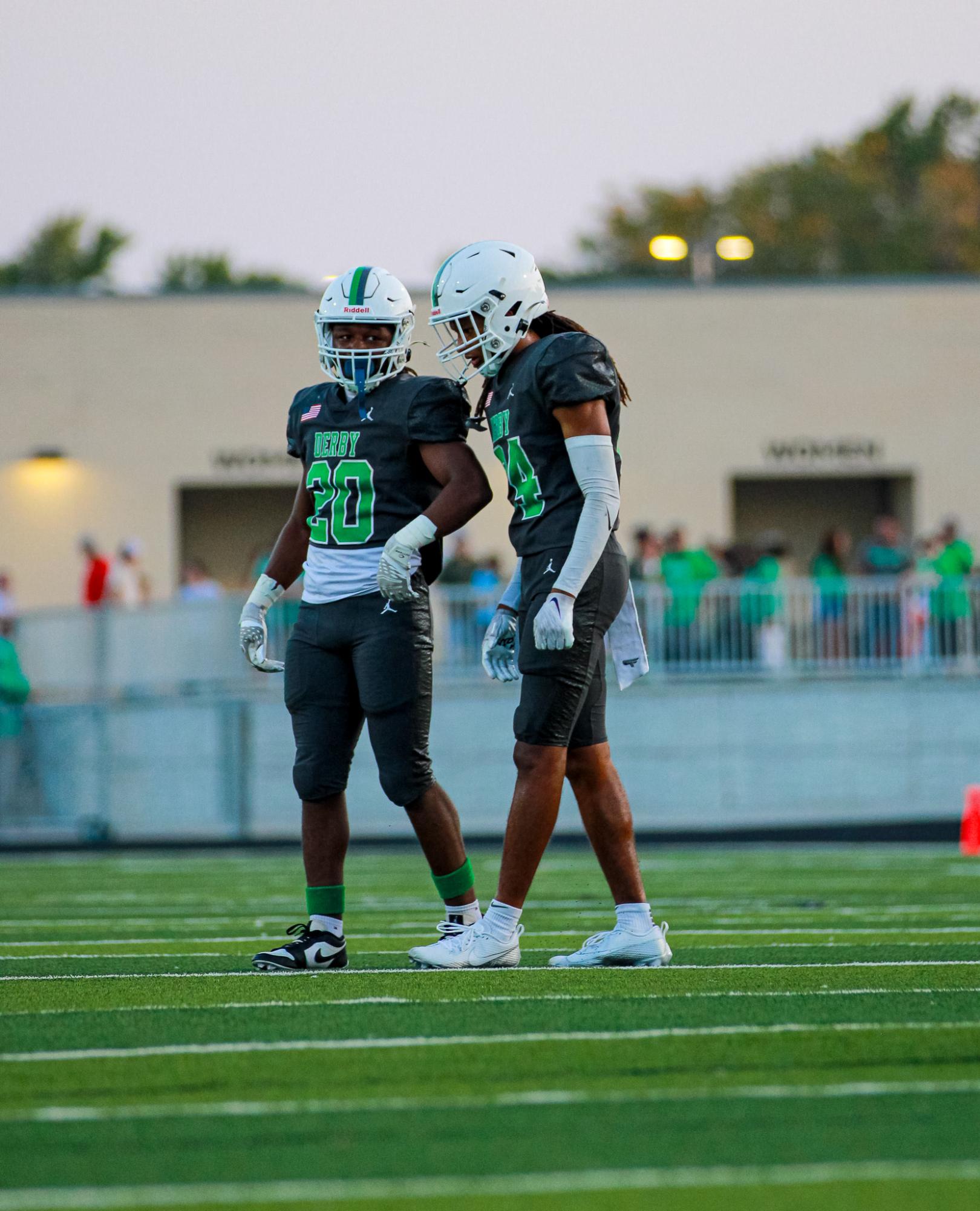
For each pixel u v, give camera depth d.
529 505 18.91
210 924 27.16
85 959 20.88
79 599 95.31
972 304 98.19
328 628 19.39
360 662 19.28
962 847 45.31
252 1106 12.32
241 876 39.78
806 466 98.00
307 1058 13.84
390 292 19.56
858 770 60.88
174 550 96.06
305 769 19.50
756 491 102.19
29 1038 14.74
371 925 26.12
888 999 16.53
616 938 19.31
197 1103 12.42
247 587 69.00
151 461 96.00
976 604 61.50
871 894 31.59
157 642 57.19
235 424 96.12
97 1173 10.77
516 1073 13.27
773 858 42.66
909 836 50.72
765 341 97.81
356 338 19.42
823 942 22.41
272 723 57.00
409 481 19.41
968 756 61.22
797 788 60.66
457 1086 12.88
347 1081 13.05
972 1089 12.73
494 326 19.06
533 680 18.66
